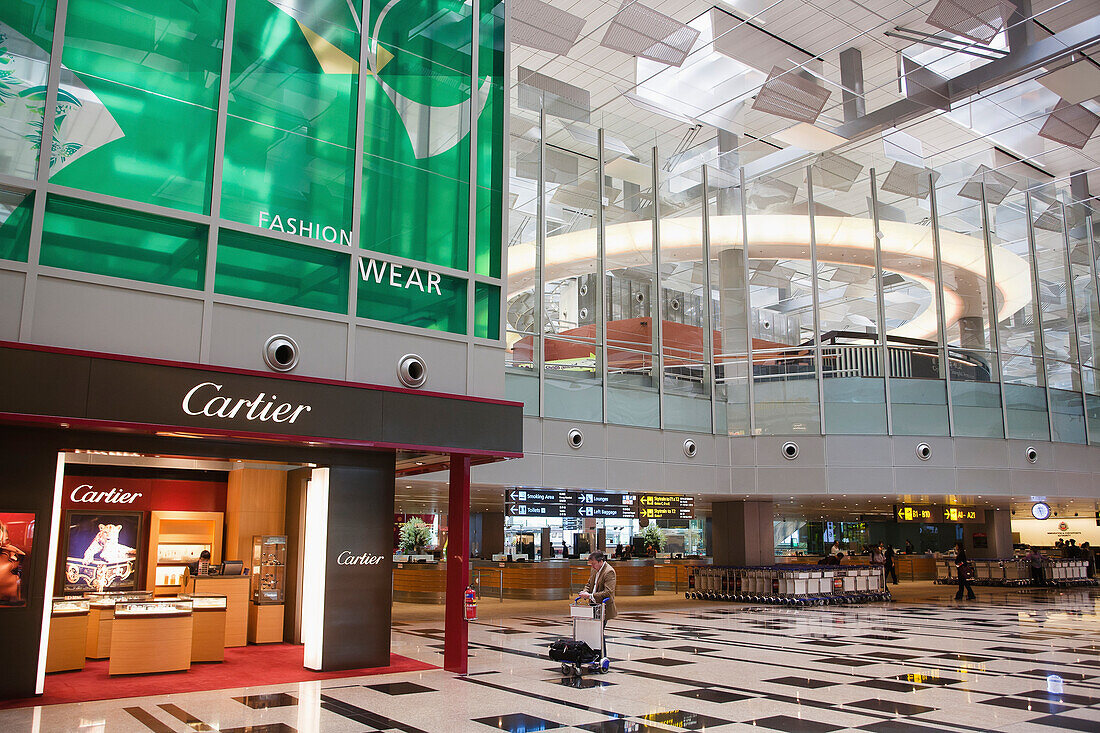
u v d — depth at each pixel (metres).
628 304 20.59
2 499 8.16
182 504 14.09
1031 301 24.58
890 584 31.77
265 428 9.05
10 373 7.62
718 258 22.38
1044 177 27.12
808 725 7.39
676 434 20.38
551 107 20.55
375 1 11.41
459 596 10.56
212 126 9.70
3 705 8.09
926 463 21.28
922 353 22.36
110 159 8.92
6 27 8.57
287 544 13.70
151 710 7.98
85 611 10.55
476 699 8.56
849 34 19.80
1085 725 7.41
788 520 41.84
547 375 18.55
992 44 18.81
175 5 9.66
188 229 9.33
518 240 19.38
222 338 9.23
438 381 10.98
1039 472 22.67
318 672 10.23
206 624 11.17
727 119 22.80
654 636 14.21
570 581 24.20
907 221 23.42
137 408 8.25
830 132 20.97
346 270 10.48
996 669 10.66
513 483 17.42
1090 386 25.50
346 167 10.74
